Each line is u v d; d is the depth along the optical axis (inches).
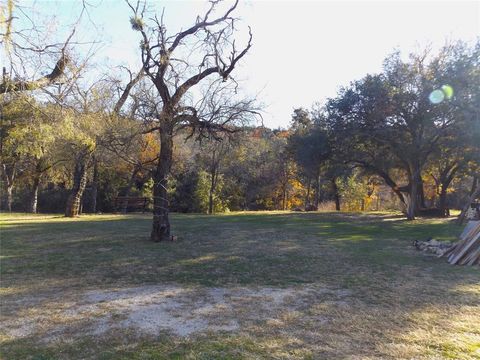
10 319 208.7
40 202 1480.1
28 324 201.2
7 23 225.5
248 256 403.9
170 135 498.0
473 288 279.1
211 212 1214.9
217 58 490.3
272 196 1663.4
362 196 1557.6
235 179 1501.0
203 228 660.1
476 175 976.3
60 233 587.8
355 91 878.4
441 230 647.8
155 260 381.4
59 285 287.3
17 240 516.1
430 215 997.8
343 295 259.0
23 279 306.3
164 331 191.3
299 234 588.1
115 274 323.6
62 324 201.2
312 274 323.0
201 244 482.3
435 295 260.1
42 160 1127.6
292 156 1318.9
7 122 607.8
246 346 172.9
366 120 861.2
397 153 895.1
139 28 460.8
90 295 257.8
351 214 1021.2
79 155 901.2
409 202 874.1
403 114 840.9
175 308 228.8
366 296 256.7
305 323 203.8
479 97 757.3
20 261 378.3
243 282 295.7
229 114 507.8
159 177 503.8
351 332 191.0
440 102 794.2
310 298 251.3
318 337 184.1
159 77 478.3
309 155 968.9
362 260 384.5
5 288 278.4
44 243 490.3
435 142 877.8
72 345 174.1
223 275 319.3
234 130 524.1
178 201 1310.3
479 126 755.4
